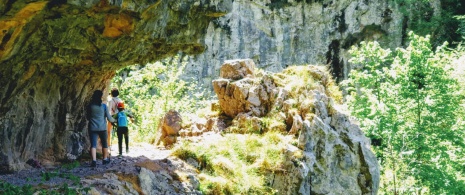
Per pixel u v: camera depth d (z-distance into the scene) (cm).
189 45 1197
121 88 2506
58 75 1095
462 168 1816
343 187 1284
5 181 838
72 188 793
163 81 2688
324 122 1327
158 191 961
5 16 740
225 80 1512
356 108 1841
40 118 1075
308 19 3606
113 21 905
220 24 3497
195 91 3381
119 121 1198
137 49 1070
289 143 1271
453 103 1714
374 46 1900
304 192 1210
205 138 1364
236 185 1126
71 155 1187
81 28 919
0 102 923
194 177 1067
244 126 1384
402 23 3525
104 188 839
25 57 905
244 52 3538
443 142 1680
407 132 1659
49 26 859
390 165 1667
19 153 1012
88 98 1281
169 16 1006
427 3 3531
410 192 1627
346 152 1309
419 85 1709
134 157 1182
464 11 3519
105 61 1100
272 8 3597
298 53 3616
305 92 1403
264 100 1432
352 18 3569
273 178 1208
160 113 2298
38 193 749
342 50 3591
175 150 1212
